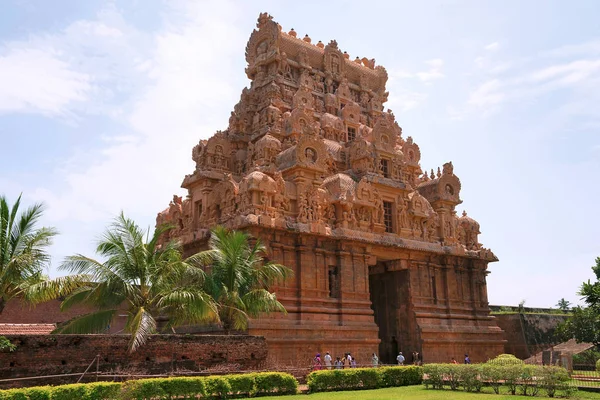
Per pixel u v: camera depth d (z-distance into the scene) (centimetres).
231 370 2670
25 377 2097
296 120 4753
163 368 2517
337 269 4097
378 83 6219
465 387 2906
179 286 2906
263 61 5319
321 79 5669
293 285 3812
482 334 4953
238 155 4750
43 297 2541
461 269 5019
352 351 3916
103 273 2652
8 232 2597
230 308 3012
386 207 4666
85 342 2320
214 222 4072
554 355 4503
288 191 4006
